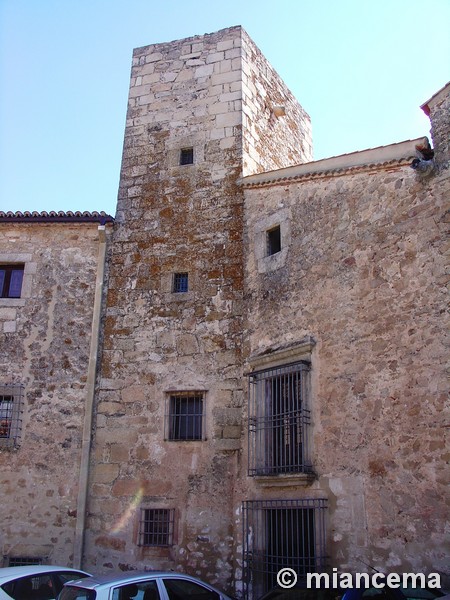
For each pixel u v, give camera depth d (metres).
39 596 8.66
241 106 14.91
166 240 14.01
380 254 10.58
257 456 11.41
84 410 12.95
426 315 9.62
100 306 13.66
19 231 14.42
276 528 10.90
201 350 12.90
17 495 12.51
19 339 13.56
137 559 11.78
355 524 9.72
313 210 12.07
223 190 14.09
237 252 13.41
